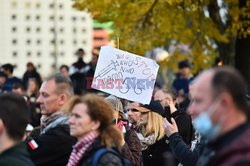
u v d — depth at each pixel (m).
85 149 7.35
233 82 5.72
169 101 11.68
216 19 22.89
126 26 22.39
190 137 11.38
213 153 5.81
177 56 24.25
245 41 22.78
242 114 5.77
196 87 5.84
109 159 7.15
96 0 22.42
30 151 8.48
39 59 141.12
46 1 141.25
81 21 143.88
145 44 22.42
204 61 23.70
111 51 10.78
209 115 5.75
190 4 21.77
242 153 5.55
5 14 140.38
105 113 7.49
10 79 24.12
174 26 22.44
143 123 11.04
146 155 11.01
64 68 25.55
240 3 21.67
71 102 7.76
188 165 8.98
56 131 8.49
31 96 19.70
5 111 6.95
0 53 140.12
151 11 22.27
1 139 6.96
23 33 141.00
